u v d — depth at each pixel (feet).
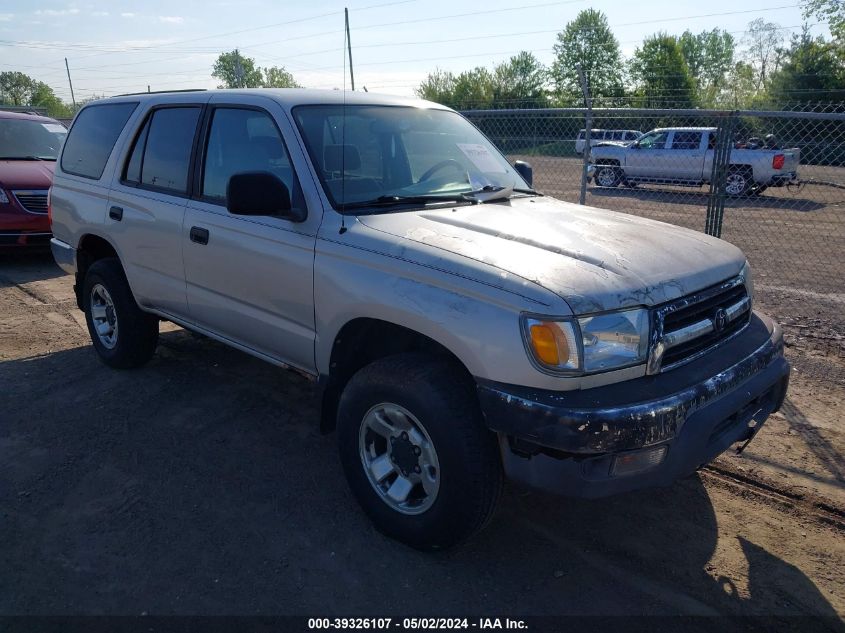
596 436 8.11
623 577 9.78
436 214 11.12
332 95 12.94
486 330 8.59
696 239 11.18
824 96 128.26
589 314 8.38
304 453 13.10
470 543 10.47
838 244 35.29
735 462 12.89
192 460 12.75
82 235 16.57
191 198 13.37
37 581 9.42
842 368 17.37
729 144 22.27
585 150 25.30
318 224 10.81
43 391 15.70
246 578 9.56
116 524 10.75
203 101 13.57
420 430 9.62
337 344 10.78
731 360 9.62
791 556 10.30
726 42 225.15
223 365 17.47
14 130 32.12
